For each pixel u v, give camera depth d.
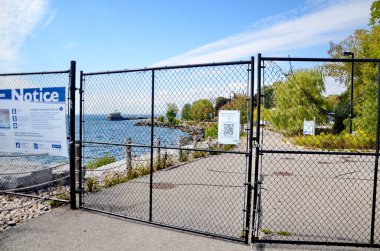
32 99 6.09
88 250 4.03
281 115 18.05
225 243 4.31
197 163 12.41
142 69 5.18
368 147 18.27
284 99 16.05
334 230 4.92
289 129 20.98
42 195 7.11
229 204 6.36
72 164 5.81
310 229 4.96
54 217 5.35
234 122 4.52
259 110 4.30
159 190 7.57
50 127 5.97
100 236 4.50
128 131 11.44
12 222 5.21
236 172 10.22
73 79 5.81
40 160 10.14
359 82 37.53
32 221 5.13
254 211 4.36
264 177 9.81
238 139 4.50
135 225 4.98
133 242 4.30
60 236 4.50
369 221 5.41
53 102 5.90
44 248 4.09
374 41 34.41
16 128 6.31
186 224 5.11
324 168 11.56
